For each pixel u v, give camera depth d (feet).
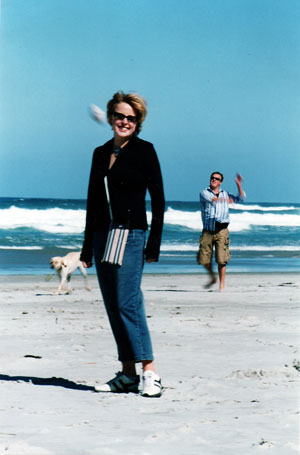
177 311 30.45
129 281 15.21
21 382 16.03
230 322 26.63
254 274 57.88
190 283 47.70
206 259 40.14
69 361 18.76
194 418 12.37
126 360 15.30
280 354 19.62
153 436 10.89
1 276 52.75
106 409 13.23
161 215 15.37
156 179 15.30
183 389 15.24
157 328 25.05
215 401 14.01
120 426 11.68
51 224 126.31
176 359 18.84
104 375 16.97
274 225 154.92
